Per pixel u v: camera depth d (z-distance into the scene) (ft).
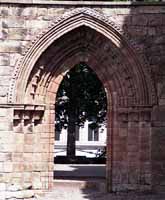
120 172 77.00
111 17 75.66
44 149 77.46
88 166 123.24
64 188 81.97
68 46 77.92
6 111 74.49
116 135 77.71
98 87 128.47
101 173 102.78
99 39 77.36
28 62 75.00
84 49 78.84
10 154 74.23
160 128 74.38
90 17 75.05
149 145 75.00
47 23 75.56
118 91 77.87
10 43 75.31
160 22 75.46
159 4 75.56
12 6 75.77
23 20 75.66
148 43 75.15
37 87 77.20
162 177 74.13
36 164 76.74
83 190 80.53
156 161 74.38
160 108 74.49
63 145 216.33
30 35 75.51
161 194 73.46
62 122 134.82
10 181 73.97
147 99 74.69
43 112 77.82
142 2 75.61
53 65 77.92
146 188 74.54
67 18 74.90
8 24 75.66
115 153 77.41
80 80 128.26
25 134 76.13
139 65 74.69
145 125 75.25
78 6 75.72
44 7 75.72
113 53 77.05
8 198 72.49
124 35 75.05
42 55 76.38
